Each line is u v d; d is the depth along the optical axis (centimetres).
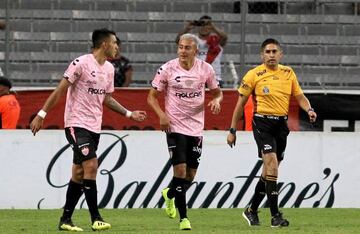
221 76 5550
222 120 4694
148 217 3503
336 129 4816
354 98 4816
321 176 4134
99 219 2711
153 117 4694
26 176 3975
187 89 2831
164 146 4044
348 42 5909
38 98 4706
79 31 5853
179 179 2805
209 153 4059
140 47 5800
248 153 4081
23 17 5800
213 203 4056
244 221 3306
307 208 4078
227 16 5953
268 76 2945
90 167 2678
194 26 5147
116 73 4991
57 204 3991
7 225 3045
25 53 5650
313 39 5903
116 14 5909
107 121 4666
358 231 2725
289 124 4759
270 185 2886
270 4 5972
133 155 4025
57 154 3991
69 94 2728
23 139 3975
